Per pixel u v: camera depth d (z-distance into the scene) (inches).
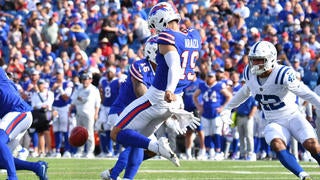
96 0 2790.4
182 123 851.4
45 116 1957.4
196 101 1931.6
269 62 906.7
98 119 1994.3
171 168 1448.1
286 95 923.4
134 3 2800.2
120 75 1948.8
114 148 2073.1
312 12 2593.5
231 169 1437.0
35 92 1972.2
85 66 2268.7
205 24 2536.9
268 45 908.6
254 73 916.0
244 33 2431.1
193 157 2038.6
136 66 999.6
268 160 1865.2
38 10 2721.5
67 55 2415.1
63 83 2046.0
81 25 2581.2
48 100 1968.5
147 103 839.7
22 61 2330.2
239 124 1903.3
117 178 959.0
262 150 1966.0
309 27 2407.7
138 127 849.5
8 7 2847.0
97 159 1818.4
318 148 902.4
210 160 1814.7
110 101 1963.6
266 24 2518.5
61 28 2608.3
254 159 1898.4
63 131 2023.9
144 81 995.9
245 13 2637.8
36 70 2110.0
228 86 1974.7
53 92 2037.4
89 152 1972.2
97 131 2062.0
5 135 898.1
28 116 934.4
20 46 2497.5
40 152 1991.9
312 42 2317.9
